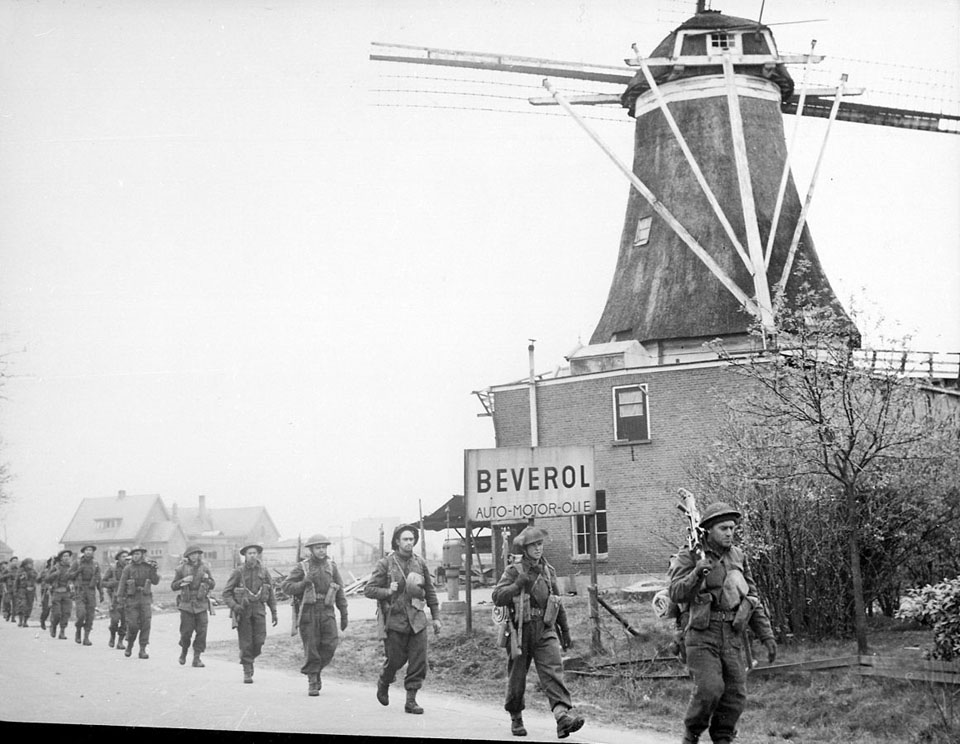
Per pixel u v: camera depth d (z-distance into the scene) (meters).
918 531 14.92
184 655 17.47
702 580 9.23
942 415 15.73
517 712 11.04
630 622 17.64
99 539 64.12
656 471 27.02
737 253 30.80
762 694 12.84
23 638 23.34
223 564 64.50
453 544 28.61
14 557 30.39
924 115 32.50
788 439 14.33
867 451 13.77
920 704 11.71
